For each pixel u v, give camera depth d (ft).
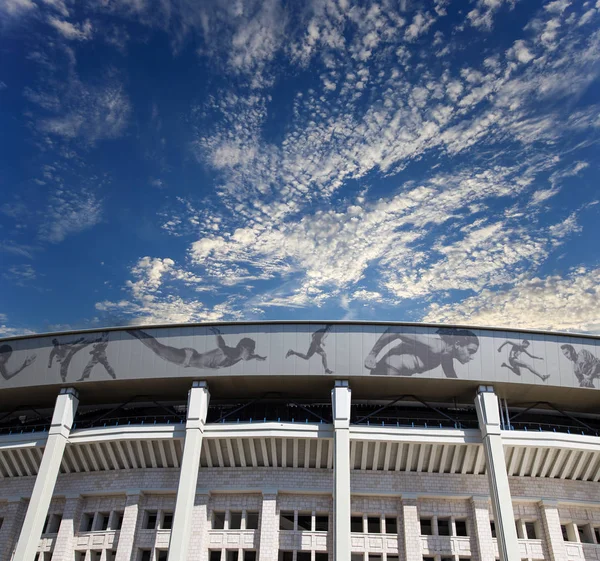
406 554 140.97
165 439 149.48
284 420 164.45
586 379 150.20
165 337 155.74
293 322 153.17
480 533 143.54
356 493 148.56
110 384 157.17
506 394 155.63
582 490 152.87
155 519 153.58
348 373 148.87
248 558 153.38
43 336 161.38
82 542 149.79
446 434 146.92
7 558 151.33
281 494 149.69
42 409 175.83
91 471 158.92
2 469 162.81
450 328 152.66
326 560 153.38
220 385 156.04
